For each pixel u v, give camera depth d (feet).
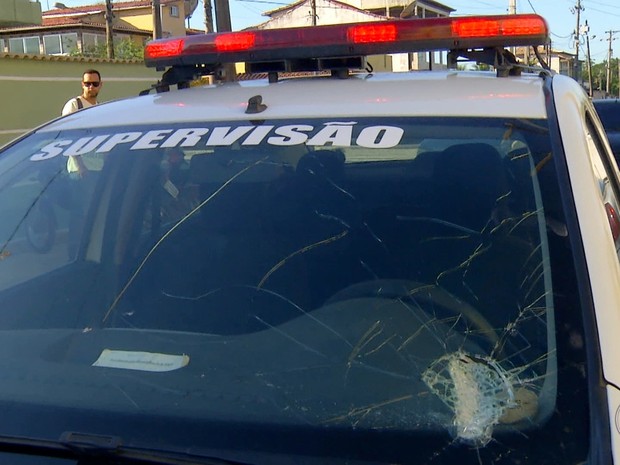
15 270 7.00
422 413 4.86
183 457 4.72
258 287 6.24
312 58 8.38
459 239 5.95
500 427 4.63
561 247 5.32
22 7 62.34
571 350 4.82
